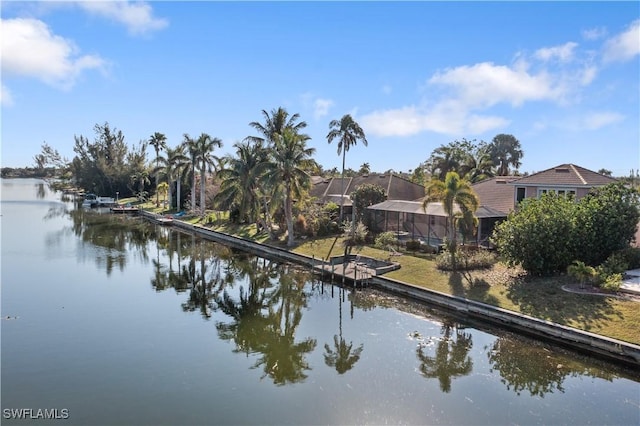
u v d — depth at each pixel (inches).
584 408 528.1
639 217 974.4
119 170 3991.1
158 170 3024.1
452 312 880.9
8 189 5605.3
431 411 522.0
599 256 956.0
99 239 1878.7
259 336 776.3
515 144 2854.3
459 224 1149.7
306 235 1646.2
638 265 957.8
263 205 1793.8
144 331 791.1
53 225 2285.9
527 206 995.9
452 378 605.6
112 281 1160.8
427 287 971.3
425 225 1513.3
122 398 551.5
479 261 1067.3
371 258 1242.6
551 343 717.3
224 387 582.6
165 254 1572.3
